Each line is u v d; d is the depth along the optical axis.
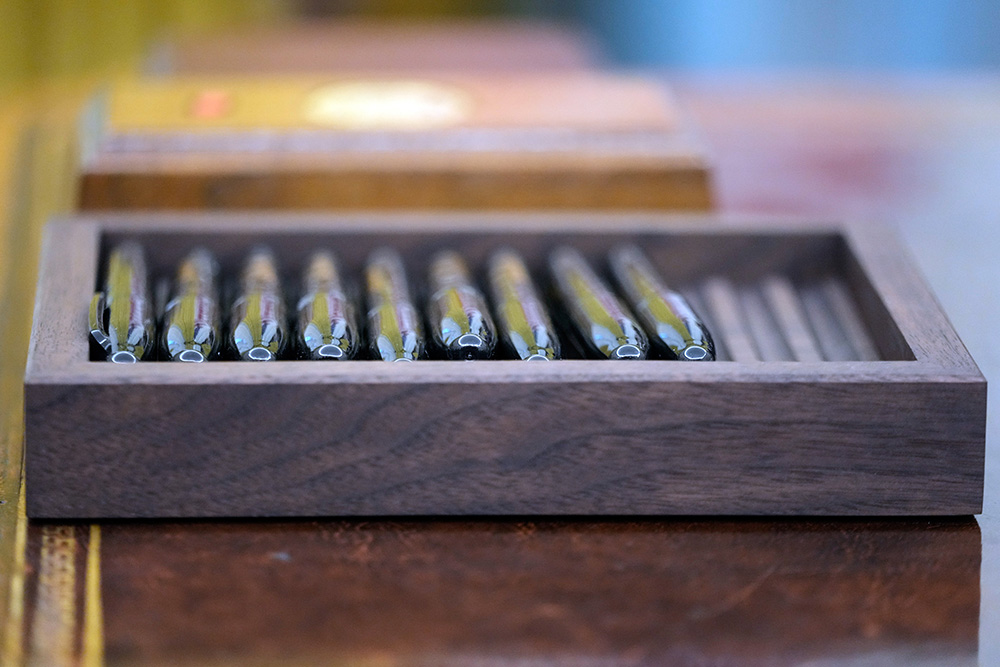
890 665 0.43
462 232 0.54
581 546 0.46
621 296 0.52
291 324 0.50
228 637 0.43
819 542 0.46
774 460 0.47
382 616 0.44
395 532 0.46
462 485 0.46
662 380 0.46
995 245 0.64
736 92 0.88
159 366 0.46
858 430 0.47
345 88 0.66
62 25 1.08
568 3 1.54
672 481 0.47
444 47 0.88
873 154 0.74
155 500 0.46
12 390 0.52
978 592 0.45
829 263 0.55
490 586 0.45
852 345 0.51
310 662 0.42
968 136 0.79
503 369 0.46
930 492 0.47
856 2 1.62
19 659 0.42
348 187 0.59
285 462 0.46
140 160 0.59
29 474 0.46
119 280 0.50
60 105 0.82
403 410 0.46
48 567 0.45
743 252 0.55
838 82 0.92
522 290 0.51
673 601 0.44
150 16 1.15
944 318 0.49
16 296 0.58
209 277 0.51
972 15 1.62
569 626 0.44
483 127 0.62
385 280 0.52
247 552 0.45
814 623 0.44
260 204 0.59
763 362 0.47
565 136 0.61
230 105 0.63
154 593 0.44
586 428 0.46
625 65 1.61
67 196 0.66
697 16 1.60
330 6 1.40
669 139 0.61
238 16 1.26
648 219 0.55
